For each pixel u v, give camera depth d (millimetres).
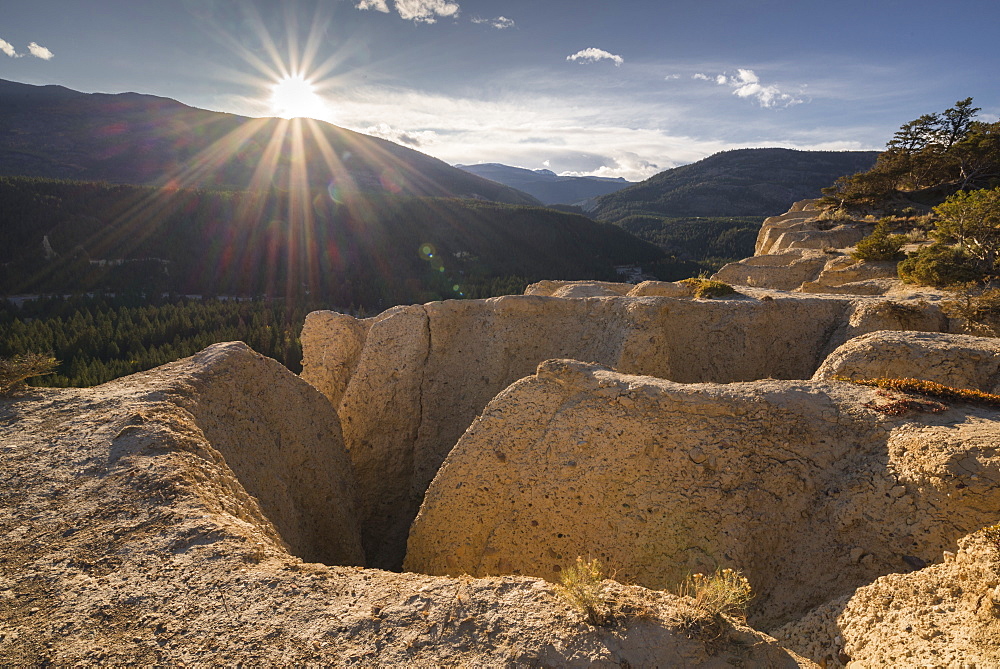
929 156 59969
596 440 11812
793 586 8898
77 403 12469
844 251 43781
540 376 13711
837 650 6820
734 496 10156
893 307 19688
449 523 12672
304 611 6477
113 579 7070
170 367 14984
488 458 12867
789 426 10633
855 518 8945
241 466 12648
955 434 8906
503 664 5559
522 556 11625
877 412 10352
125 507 8562
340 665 5688
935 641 5887
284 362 85750
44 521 8297
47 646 6020
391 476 21781
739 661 5609
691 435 11062
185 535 7871
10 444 10656
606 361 21000
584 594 6211
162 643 6031
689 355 21609
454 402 23000
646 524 10547
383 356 23594
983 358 13531
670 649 5676
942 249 28562
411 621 6258
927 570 7039
